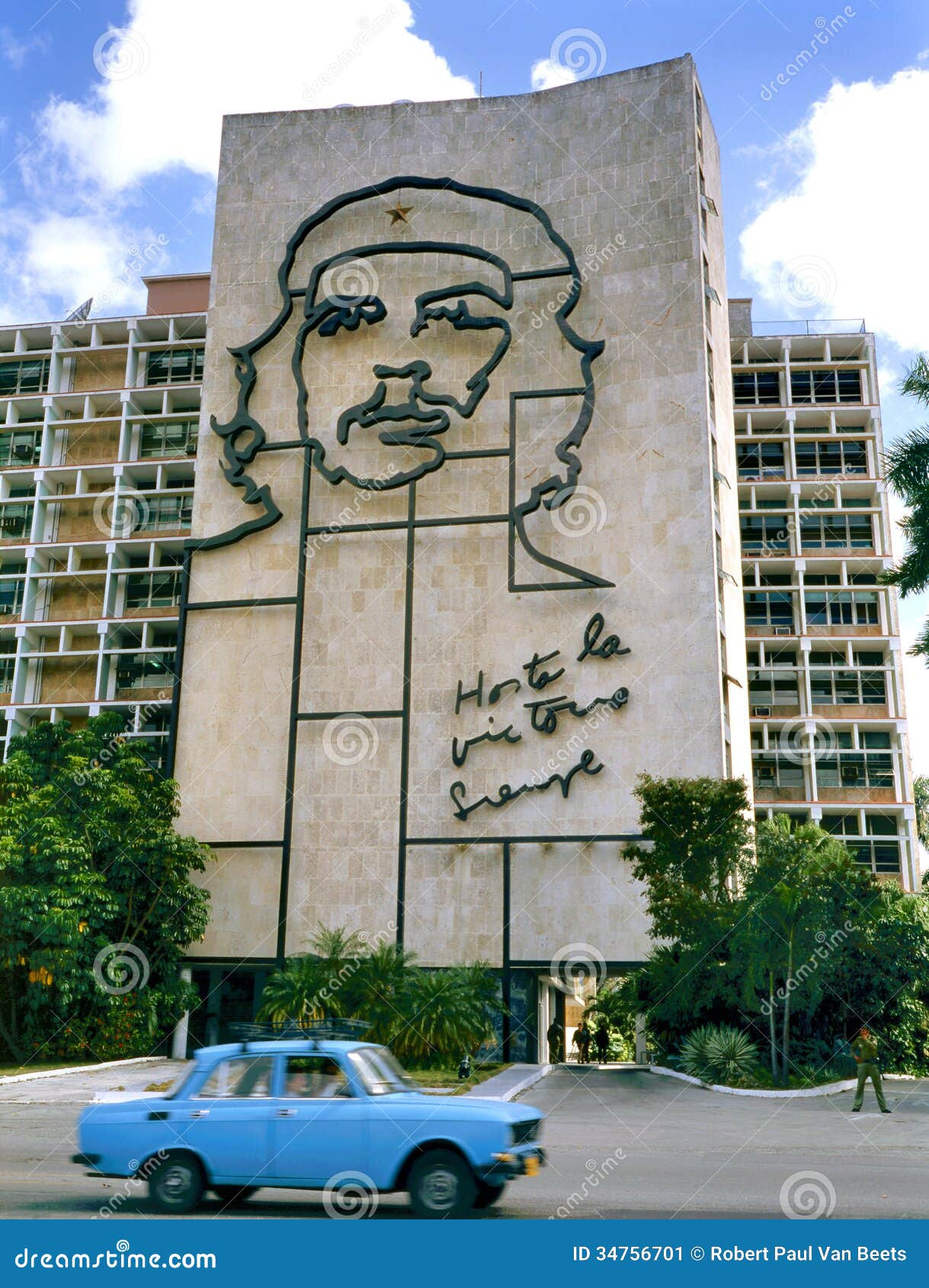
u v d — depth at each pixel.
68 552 74.62
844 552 75.94
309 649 45.03
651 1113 24.94
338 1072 12.76
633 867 40.47
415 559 44.91
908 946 36.28
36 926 34.44
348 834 43.00
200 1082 12.98
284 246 49.62
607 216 46.53
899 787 69.75
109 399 76.88
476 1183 12.09
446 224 48.06
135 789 40.19
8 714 70.81
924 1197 13.95
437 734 43.22
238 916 43.12
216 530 47.12
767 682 73.88
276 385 47.97
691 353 44.53
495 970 40.81
